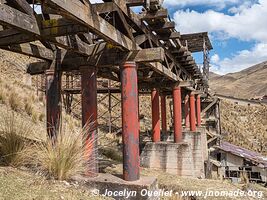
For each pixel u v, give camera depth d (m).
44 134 9.52
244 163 24.41
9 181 4.16
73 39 5.91
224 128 48.00
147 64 7.86
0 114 9.38
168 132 17.39
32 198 3.86
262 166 22.50
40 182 4.54
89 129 6.27
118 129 22.73
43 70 7.49
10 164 4.94
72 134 5.46
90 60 6.58
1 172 4.44
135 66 6.28
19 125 6.74
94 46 6.59
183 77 15.07
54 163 5.03
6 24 4.20
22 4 4.51
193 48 23.27
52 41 5.27
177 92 13.38
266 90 173.00
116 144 16.08
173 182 9.67
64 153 5.16
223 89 199.50
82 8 4.26
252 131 56.41
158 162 12.83
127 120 6.09
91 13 4.54
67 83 22.58
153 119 13.66
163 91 17.73
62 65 7.09
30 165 5.31
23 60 25.70
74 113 23.44
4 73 20.42
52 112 7.06
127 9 5.85
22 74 22.56
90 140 6.20
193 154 17.30
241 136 48.91
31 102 14.12
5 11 4.09
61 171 5.03
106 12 5.18
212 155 25.27
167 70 10.57
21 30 4.55
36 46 6.78
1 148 5.12
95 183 5.68
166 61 10.68
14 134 5.35
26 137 6.05
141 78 10.81
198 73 17.42
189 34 20.66
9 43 5.54
